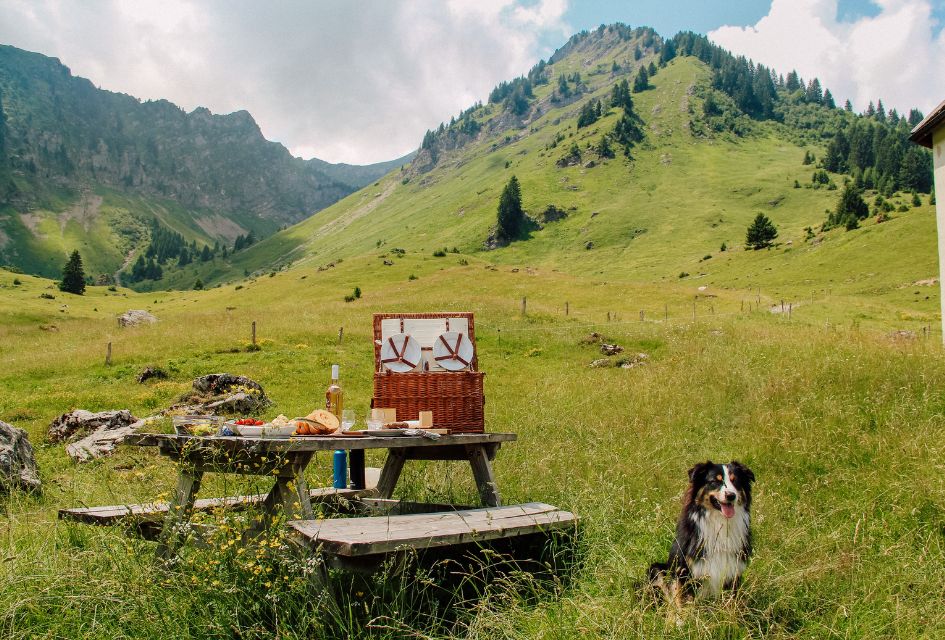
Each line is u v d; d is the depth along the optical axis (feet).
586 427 38.17
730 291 248.73
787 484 25.53
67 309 324.60
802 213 611.06
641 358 81.51
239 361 90.02
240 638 13.44
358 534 15.02
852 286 276.00
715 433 35.35
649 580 16.53
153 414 58.39
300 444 16.48
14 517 22.16
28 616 14.29
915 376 37.99
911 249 302.86
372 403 22.22
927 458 24.88
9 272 535.60
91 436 46.52
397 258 430.61
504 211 648.38
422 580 15.44
